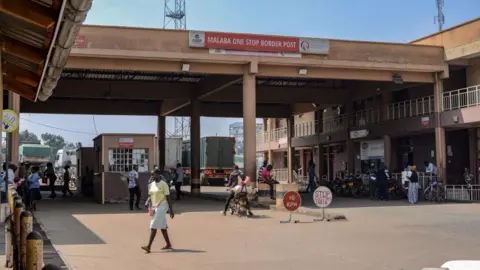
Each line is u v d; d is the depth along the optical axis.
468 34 25.23
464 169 28.30
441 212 18.91
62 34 5.59
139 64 22.64
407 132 29.28
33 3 5.23
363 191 28.98
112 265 9.17
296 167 45.78
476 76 26.52
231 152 48.34
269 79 31.92
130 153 24.38
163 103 36.56
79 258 9.83
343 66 24.86
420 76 26.69
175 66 23.09
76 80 30.47
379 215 17.81
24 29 6.12
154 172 10.74
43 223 15.62
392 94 31.34
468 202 23.98
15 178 19.02
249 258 9.87
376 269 8.80
